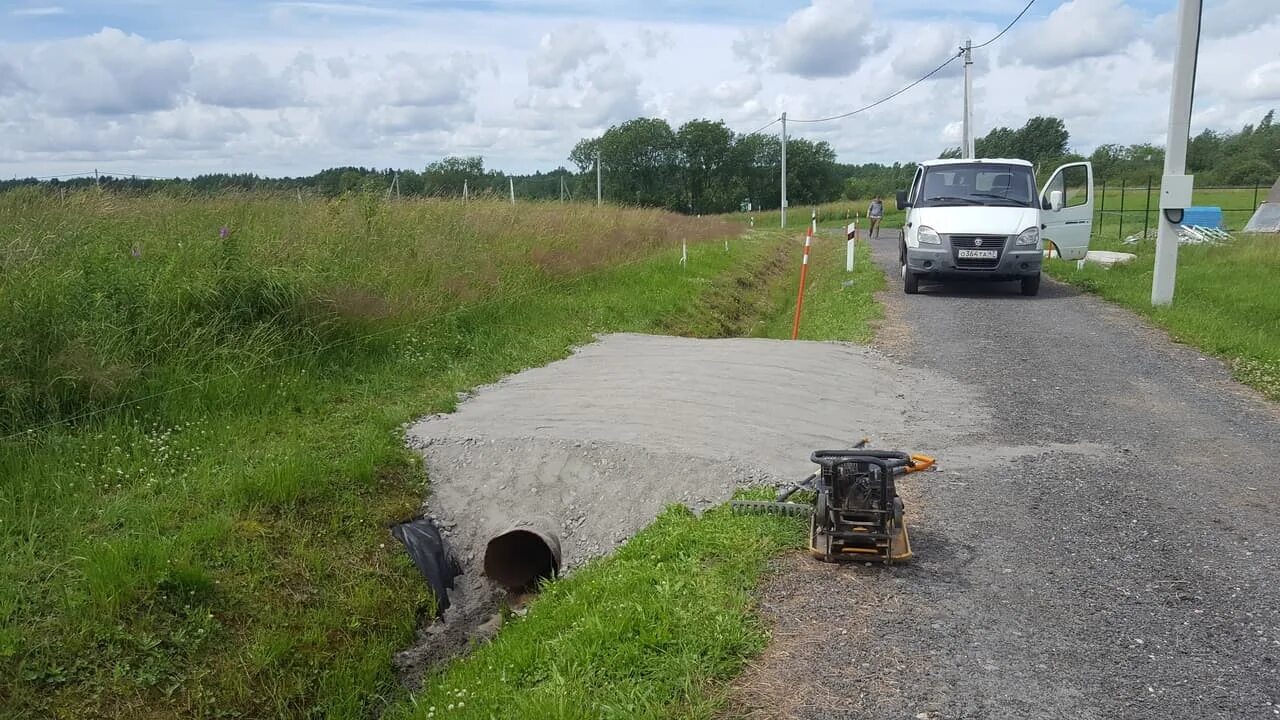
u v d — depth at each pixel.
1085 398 8.49
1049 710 3.64
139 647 4.74
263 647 5.09
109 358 7.25
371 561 6.09
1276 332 11.01
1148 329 11.89
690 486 6.41
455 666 5.04
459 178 31.14
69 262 8.31
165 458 6.49
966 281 17.16
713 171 86.81
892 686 3.80
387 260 11.84
